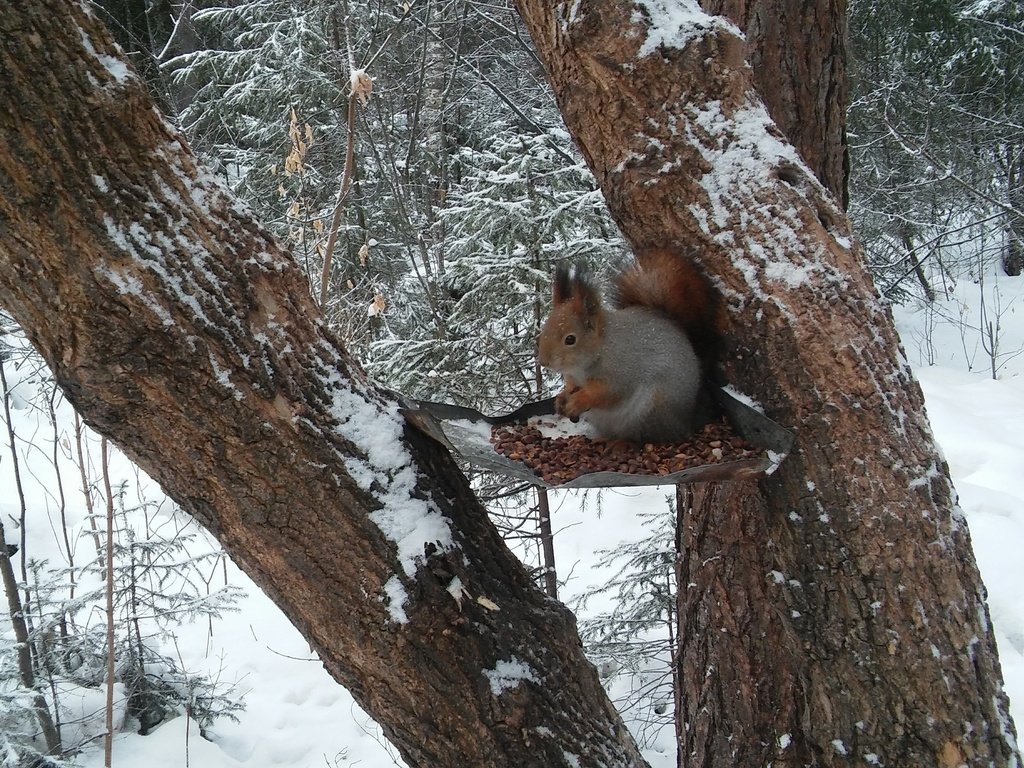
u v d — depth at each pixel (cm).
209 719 671
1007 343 1371
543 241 628
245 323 215
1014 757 273
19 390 1063
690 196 256
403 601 233
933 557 258
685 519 396
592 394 267
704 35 254
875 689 265
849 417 251
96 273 192
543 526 669
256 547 227
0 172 181
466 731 245
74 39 187
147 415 207
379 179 1014
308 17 1069
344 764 632
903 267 1397
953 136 1401
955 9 1395
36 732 635
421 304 797
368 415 241
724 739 369
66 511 895
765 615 355
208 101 1180
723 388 268
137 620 671
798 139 364
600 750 268
